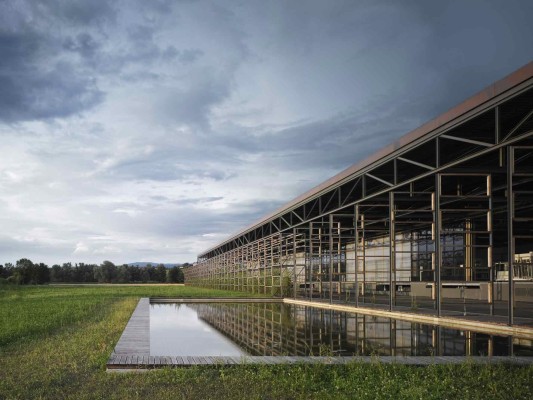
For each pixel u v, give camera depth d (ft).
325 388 27.45
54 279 401.29
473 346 42.65
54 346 39.78
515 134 55.77
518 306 77.92
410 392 25.88
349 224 122.01
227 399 24.97
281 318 75.05
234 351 43.91
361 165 77.10
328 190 92.89
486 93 48.06
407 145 64.39
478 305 80.89
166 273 411.54
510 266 50.11
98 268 413.39
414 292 112.47
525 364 32.22
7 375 29.73
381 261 131.23
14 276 302.04
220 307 102.68
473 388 27.12
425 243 114.11
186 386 27.30
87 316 66.13
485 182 79.20
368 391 26.48
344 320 69.36
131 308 79.66
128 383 27.94
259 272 155.33
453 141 61.82
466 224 103.24
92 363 32.63
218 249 243.19
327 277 152.87
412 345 44.06
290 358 34.09
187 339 52.54
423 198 78.23
